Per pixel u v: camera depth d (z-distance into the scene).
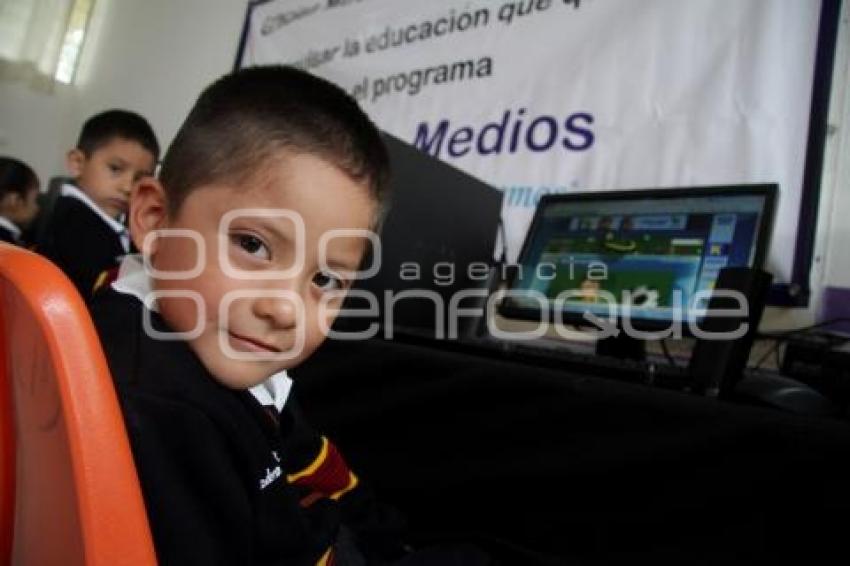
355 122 0.46
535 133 1.47
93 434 0.26
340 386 0.78
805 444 0.45
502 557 0.61
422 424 0.70
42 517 0.31
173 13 2.85
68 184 1.67
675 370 0.67
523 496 0.62
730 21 1.21
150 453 0.35
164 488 0.35
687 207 0.93
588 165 1.37
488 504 0.65
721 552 0.50
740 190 0.88
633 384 0.58
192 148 0.43
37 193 2.24
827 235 1.10
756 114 1.16
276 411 0.52
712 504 0.50
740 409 0.50
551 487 0.60
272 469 0.45
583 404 0.58
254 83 0.45
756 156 1.14
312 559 0.51
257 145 0.41
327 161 0.42
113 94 3.10
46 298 0.27
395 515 0.68
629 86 1.34
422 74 1.74
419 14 1.78
